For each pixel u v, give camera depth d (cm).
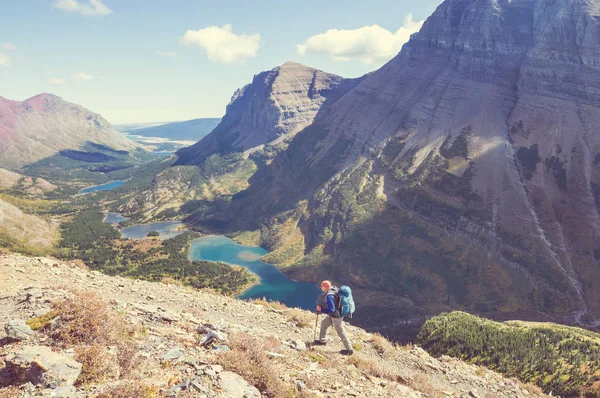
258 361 1141
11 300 1534
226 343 1262
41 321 1130
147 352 1091
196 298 2366
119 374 941
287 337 1911
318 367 1395
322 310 1723
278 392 1036
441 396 1622
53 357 905
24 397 789
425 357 2252
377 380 1461
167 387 898
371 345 2195
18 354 899
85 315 1123
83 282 2247
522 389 2184
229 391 940
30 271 2227
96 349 966
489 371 2327
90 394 833
